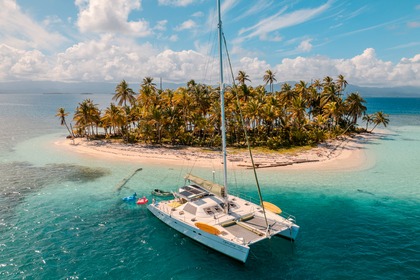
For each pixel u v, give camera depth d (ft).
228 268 63.21
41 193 111.14
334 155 173.27
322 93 267.80
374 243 72.49
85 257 67.31
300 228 81.41
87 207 97.55
